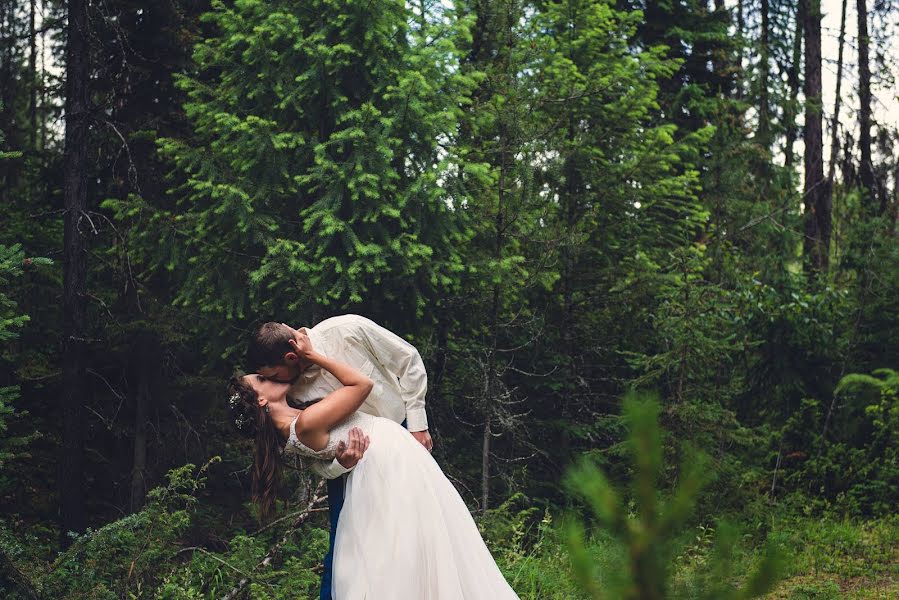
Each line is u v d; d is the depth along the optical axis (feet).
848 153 50.96
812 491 30.68
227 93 23.71
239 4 22.49
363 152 22.02
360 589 9.48
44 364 27.94
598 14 28.89
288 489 22.80
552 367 30.53
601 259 30.14
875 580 21.93
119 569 16.02
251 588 16.35
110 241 28.14
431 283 23.13
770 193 46.16
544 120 27.78
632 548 4.32
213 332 24.57
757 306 32.63
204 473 27.84
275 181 22.77
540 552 21.80
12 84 31.22
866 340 34.09
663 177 30.71
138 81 27.45
